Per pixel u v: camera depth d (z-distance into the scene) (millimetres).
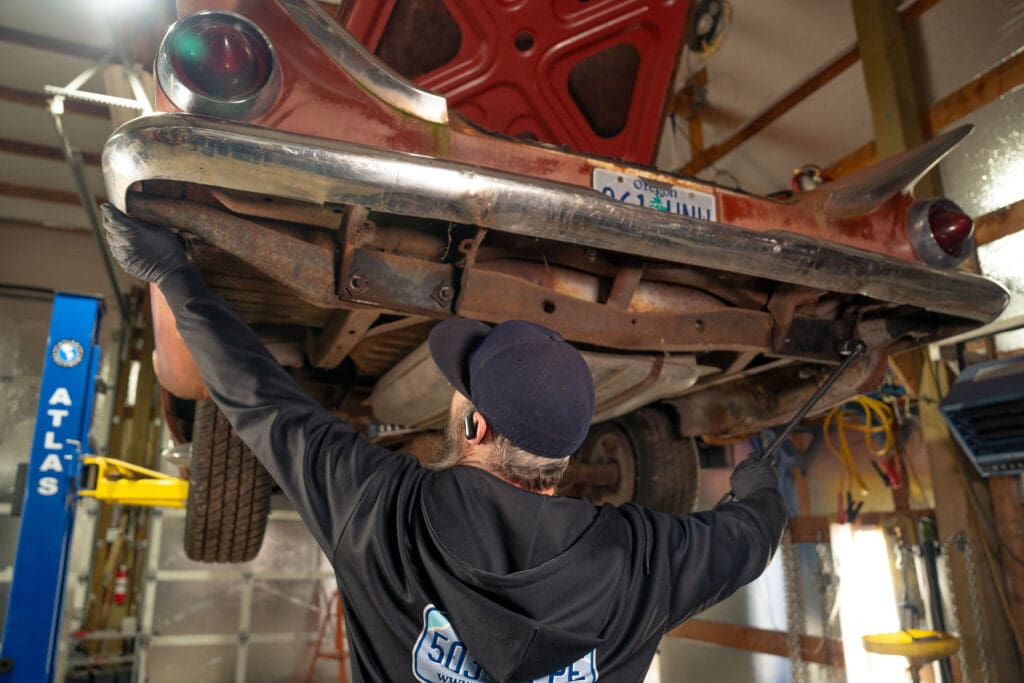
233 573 6023
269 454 854
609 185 1459
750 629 4574
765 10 4172
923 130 3398
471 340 891
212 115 1101
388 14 1851
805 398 2059
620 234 1268
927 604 3383
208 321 949
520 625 679
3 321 6629
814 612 4117
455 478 778
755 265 1412
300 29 1202
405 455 859
